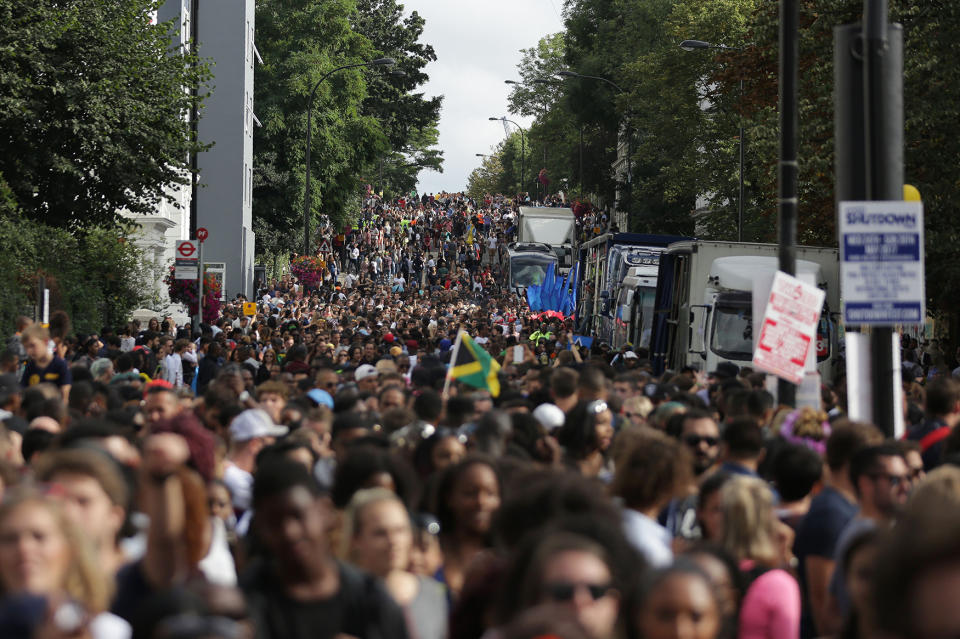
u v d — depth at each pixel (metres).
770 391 38.47
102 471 15.66
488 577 14.09
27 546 12.27
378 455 18.94
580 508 14.99
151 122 97.19
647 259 111.19
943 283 91.19
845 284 28.34
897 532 6.59
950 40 80.56
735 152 155.75
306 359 64.06
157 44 97.56
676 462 18.86
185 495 15.50
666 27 177.00
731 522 17.88
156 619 9.77
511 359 54.72
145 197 102.69
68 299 89.94
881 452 19.22
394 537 15.41
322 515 13.62
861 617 14.52
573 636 8.06
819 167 87.56
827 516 19.77
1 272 77.38
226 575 17.84
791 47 40.50
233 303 142.25
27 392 32.31
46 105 89.81
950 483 15.39
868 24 29.30
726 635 12.87
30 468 23.97
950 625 6.20
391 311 151.25
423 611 16.08
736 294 75.81
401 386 38.16
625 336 103.75
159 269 123.50
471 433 25.70
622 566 11.59
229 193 191.38
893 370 28.83
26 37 86.12
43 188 95.31
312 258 187.38
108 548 15.62
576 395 32.50
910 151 82.94
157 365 59.25
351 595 13.66
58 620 11.20
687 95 166.25
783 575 17.47
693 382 42.53
